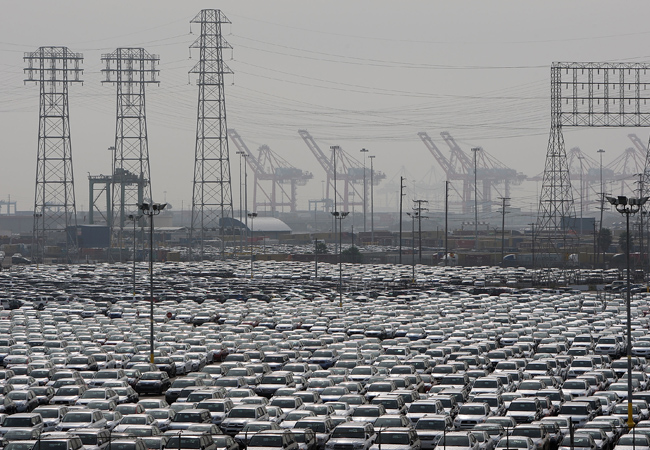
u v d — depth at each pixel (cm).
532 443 14088
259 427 15338
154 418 15988
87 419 15575
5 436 14438
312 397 17988
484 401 17512
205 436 13850
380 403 17125
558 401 18188
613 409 18000
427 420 15312
